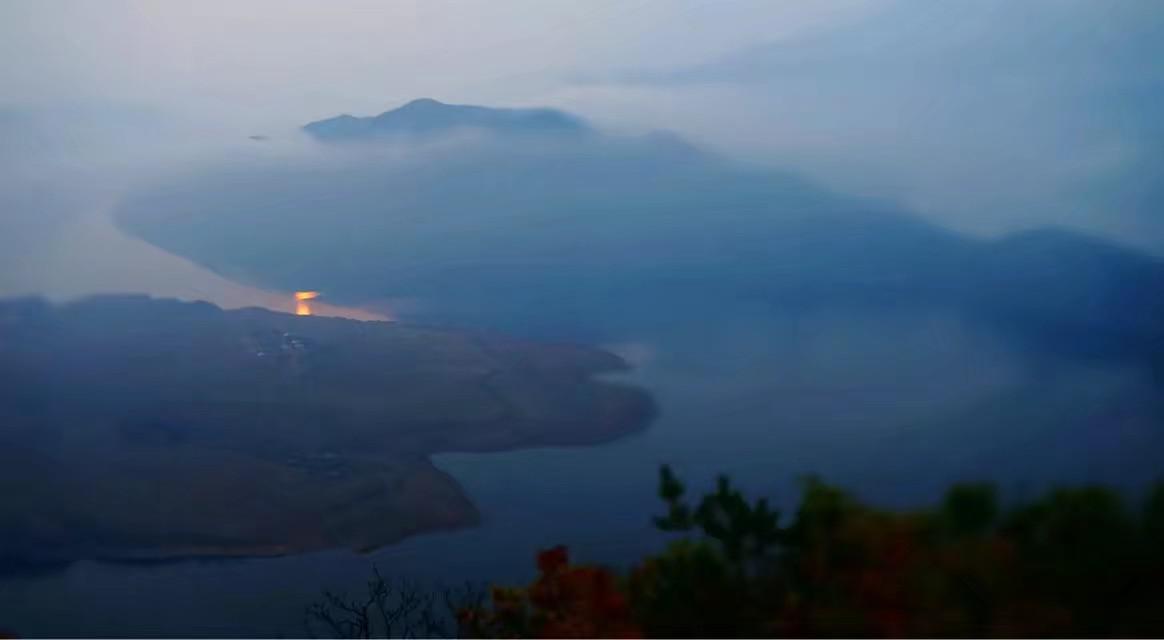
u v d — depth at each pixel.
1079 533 2.61
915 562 2.69
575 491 6.34
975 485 2.67
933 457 6.38
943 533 2.69
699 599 2.89
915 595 2.67
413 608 5.37
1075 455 6.28
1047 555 2.62
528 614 3.18
